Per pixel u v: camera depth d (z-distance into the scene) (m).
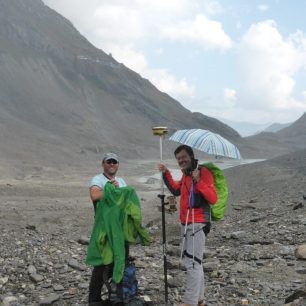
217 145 6.60
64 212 26.41
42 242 13.13
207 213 6.72
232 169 72.81
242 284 8.36
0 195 38.09
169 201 7.43
